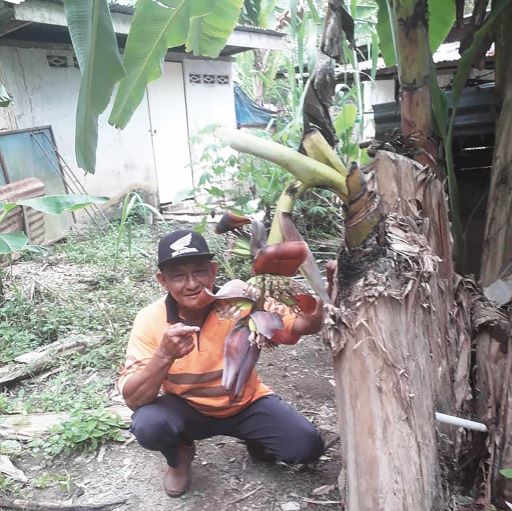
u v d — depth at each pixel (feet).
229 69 33.01
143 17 6.88
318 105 5.17
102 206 25.27
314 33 14.07
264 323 3.92
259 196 16.15
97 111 5.96
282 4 27.73
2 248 11.20
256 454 7.73
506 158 6.46
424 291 4.79
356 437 4.71
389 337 4.58
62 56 23.95
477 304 6.49
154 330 6.69
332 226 16.98
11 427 8.95
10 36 22.13
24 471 7.96
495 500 6.11
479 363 6.45
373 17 18.66
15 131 20.90
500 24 7.00
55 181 23.06
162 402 6.84
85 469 7.93
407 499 4.61
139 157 28.27
